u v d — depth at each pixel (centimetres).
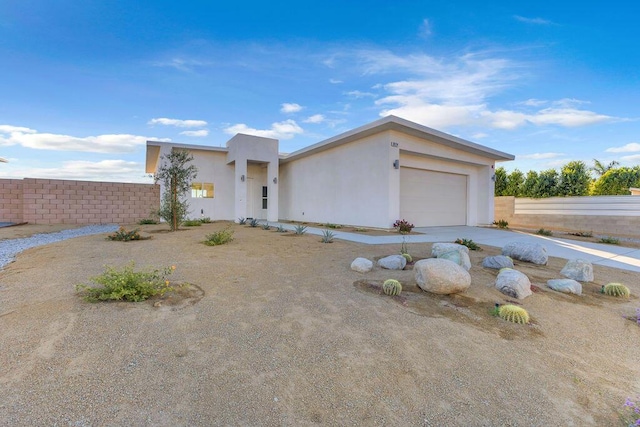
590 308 402
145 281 389
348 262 603
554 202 1552
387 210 1167
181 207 1160
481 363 254
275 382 218
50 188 1329
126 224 1416
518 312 344
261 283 455
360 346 273
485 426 184
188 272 504
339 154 1409
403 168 1310
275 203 1634
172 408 186
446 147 1378
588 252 818
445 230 1288
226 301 375
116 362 232
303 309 356
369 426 180
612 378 247
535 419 193
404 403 202
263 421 180
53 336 268
